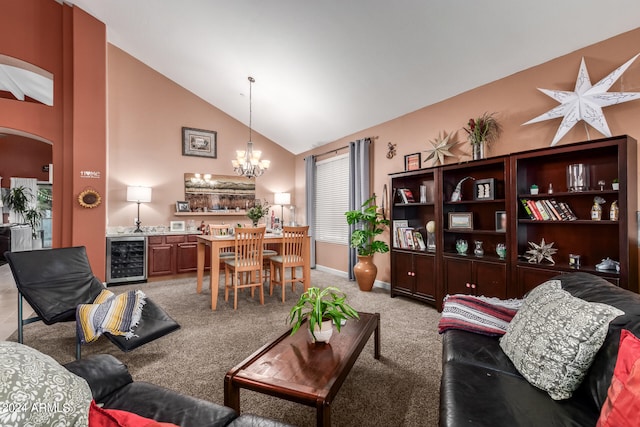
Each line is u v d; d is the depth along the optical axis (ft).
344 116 15.61
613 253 8.04
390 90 12.53
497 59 9.61
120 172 16.42
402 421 5.23
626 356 2.93
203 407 3.61
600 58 8.09
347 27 10.14
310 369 4.65
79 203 13.53
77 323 6.88
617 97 7.68
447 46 9.64
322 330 5.49
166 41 14.64
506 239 9.29
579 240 8.64
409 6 8.68
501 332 5.67
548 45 8.65
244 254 11.76
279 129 19.77
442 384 4.32
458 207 11.59
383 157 14.98
